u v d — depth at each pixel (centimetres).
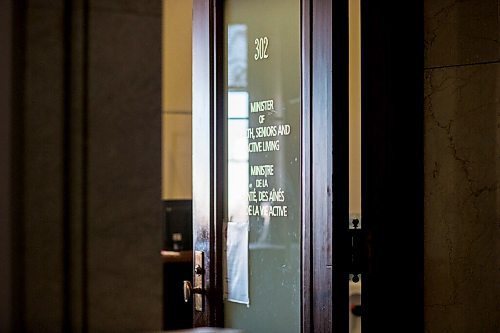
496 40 299
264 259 323
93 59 119
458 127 304
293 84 311
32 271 115
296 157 309
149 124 123
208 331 123
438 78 306
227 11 342
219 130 341
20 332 114
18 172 114
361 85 294
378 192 294
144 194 122
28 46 115
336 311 278
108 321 119
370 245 288
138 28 122
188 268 573
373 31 296
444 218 305
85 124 119
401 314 297
